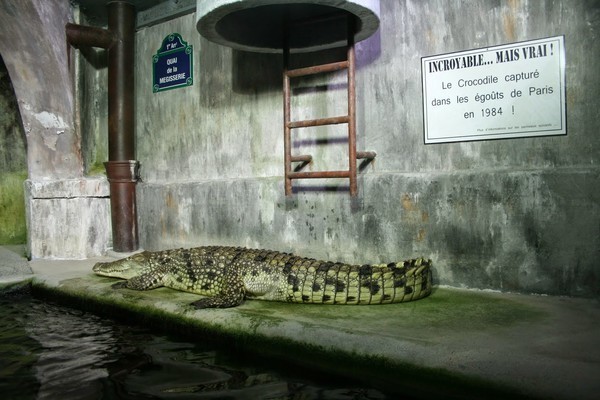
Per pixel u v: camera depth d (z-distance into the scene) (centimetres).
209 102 573
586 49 364
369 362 286
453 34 416
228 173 558
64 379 282
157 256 469
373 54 455
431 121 427
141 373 294
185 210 581
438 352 267
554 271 376
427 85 429
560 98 374
